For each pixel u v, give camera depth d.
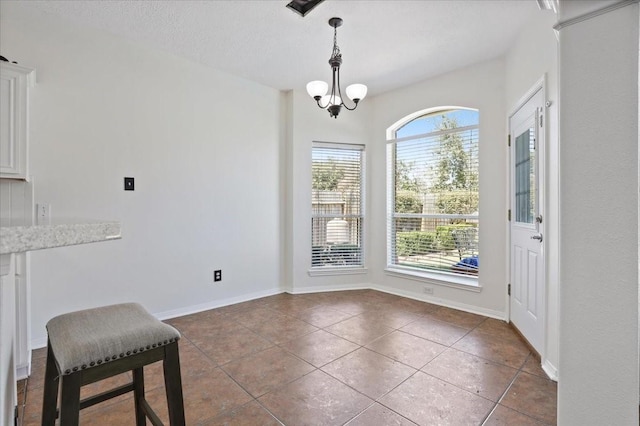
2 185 2.02
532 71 2.42
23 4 2.31
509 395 1.85
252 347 2.48
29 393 1.86
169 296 3.12
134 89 2.87
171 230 3.13
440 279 3.55
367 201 4.28
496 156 3.16
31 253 2.38
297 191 4.03
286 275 4.09
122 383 1.99
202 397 1.83
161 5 2.34
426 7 2.36
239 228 3.65
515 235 2.85
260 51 3.04
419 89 3.75
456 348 2.46
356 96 2.61
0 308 0.75
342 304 3.57
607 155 0.86
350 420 1.64
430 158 3.79
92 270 2.67
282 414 1.68
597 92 0.87
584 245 0.89
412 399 1.81
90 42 2.63
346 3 2.32
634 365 0.84
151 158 2.98
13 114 1.99
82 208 2.60
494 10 2.39
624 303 0.85
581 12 0.89
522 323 2.65
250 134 3.74
